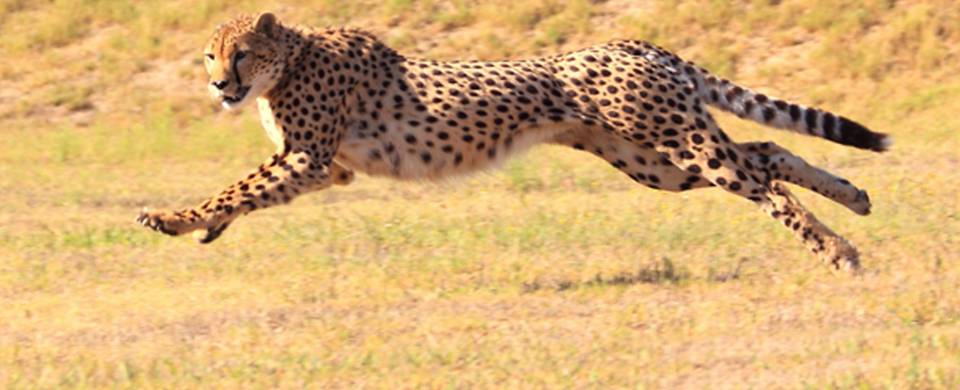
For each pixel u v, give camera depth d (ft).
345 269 64.64
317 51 59.26
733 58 129.59
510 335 51.75
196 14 138.62
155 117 126.21
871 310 53.06
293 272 64.59
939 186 85.35
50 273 66.59
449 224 76.84
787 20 132.05
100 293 62.18
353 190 94.73
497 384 45.42
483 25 135.74
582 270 62.90
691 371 46.55
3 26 139.85
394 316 55.26
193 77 131.95
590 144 60.80
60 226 81.87
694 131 59.00
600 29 134.00
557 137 60.49
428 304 57.16
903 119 118.73
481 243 70.18
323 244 71.82
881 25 129.90
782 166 60.39
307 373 47.34
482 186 94.48
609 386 45.03
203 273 65.31
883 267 60.80
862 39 128.67
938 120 116.67
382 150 59.67
